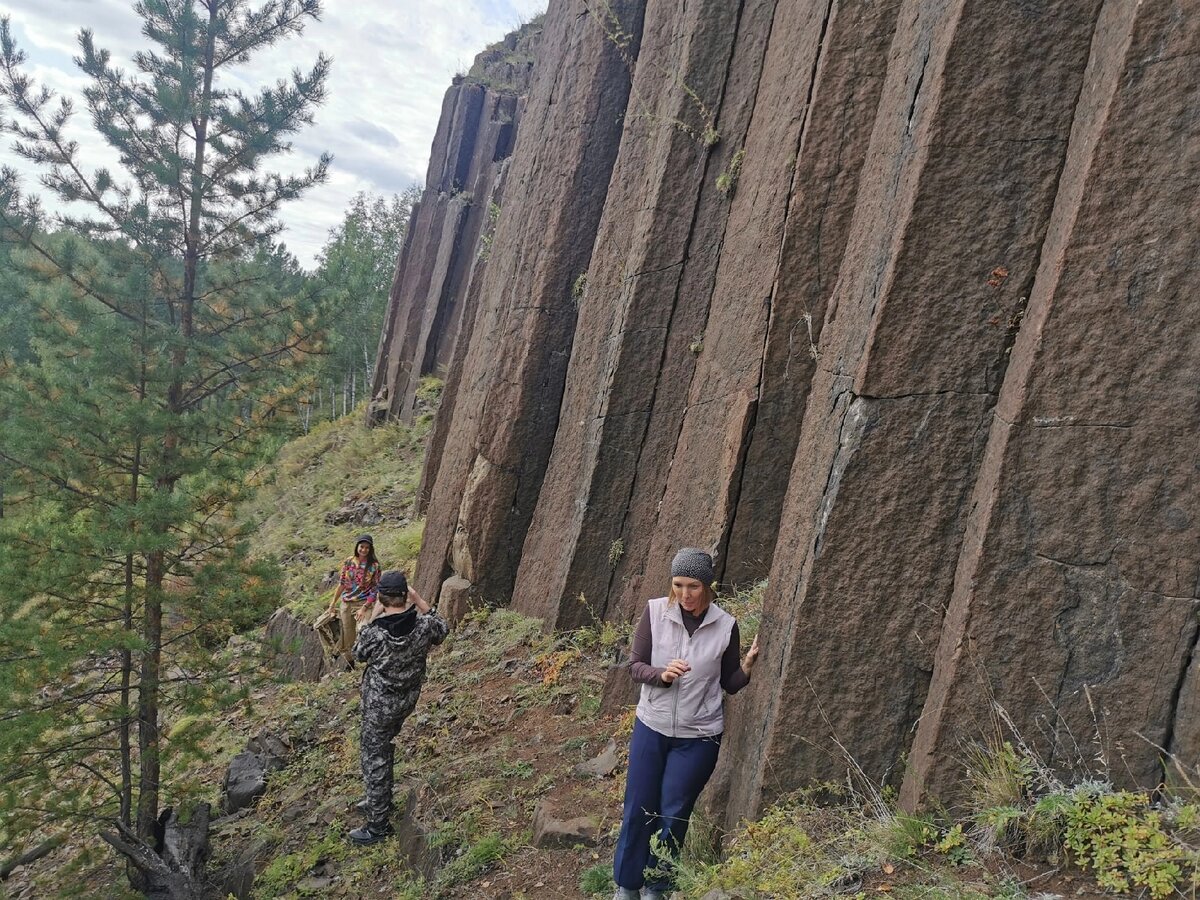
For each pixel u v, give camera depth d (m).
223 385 7.77
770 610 4.26
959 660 3.40
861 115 5.44
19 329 7.16
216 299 7.75
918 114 3.96
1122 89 3.19
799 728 3.81
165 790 7.12
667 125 7.59
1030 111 3.64
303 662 10.73
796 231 5.68
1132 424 3.21
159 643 7.20
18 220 7.16
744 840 3.73
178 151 7.45
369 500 17.86
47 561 6.74
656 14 8.62
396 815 5.81
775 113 6.38
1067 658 3.29
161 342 7.28
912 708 3.71
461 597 9.29
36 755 6.61
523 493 9.38
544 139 10.66
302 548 16.05
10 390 6.92
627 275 7.86
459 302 22.72
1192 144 3.10
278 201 7.79
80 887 6.67
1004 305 3.66
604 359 8.30
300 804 6.91
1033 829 3.06
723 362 6.50
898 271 3.75
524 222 10.57
